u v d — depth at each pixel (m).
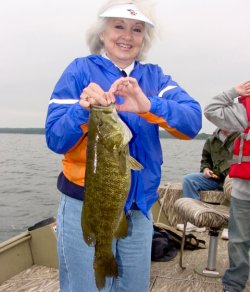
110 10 2.17
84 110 1.93
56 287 3.72
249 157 3.30
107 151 1.94
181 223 5.96
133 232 2.20
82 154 2.07
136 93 1.94
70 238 2.13
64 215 2.17
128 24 2.19
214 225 3.96
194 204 4.23
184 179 6.31
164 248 4.50
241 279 3.42
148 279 2.33
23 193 17.22
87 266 2.11
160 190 6.10
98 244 2.02
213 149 6.43
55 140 1.99
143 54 2.44
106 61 2.20
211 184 6.31
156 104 1.99
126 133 1.96
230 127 3.45
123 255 2.22
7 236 10.42
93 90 1.90
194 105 2.21
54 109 2.06
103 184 1.97
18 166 28.34
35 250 4.17
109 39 2.23
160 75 2.37
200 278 4.03
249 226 3.39
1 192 17.36
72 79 2.12
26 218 12.66
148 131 2.18
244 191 3.34
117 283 2.27
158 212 6.03
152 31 2.38
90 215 2.00
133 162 2.00
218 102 3.50
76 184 2.11
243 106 3.44
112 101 1.91
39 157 37.12
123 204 2.01
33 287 3.72
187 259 4.52
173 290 3.77
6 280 3.86
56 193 17.23
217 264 4.37
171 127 2.05
